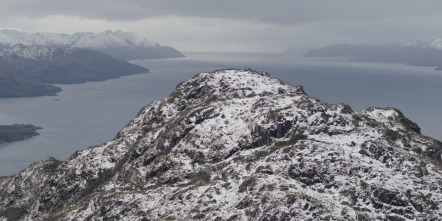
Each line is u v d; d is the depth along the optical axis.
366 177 148.75
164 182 182.50
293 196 137.00
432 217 135.75
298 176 153.50
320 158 156.00
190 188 162.50
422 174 151.75
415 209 138.38
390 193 140.00
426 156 168.00
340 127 175.12
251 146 181.25
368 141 164.38
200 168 181.50
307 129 175.88
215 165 180.25
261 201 138.75
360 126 175.62
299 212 133.00
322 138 171.00
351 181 148.00
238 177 163.12
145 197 170.00
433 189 145.75
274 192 143.38
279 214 131.75
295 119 178.62
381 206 138.62
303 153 159.50
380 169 151.50
